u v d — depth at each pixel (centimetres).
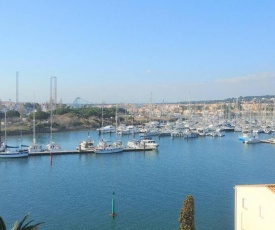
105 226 7338
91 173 12394
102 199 9162
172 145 19912
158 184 10706
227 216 7819
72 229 7175
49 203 8838
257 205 4975
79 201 8988
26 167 13362
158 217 7819
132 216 7875
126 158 15500
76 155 16062
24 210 8319
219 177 11656
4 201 9000
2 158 14900
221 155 16450
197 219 7638
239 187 5341
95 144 19750
